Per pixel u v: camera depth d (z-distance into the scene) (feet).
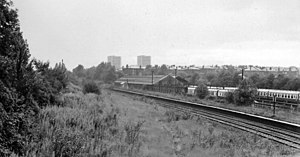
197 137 50.60
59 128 33.19
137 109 90.27
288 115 78.13
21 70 34.60
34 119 33.53
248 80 108.47
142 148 36.50
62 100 58.44
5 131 25.27
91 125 41.16
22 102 33.22
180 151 39.29
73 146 28.66
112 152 31.71
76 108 52.80
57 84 66.64
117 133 41.63
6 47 32.14
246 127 62.59
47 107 45.01
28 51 36.60
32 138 28.89
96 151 30.40
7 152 23.71
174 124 65.51
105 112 59.67
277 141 48.37
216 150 42.11
